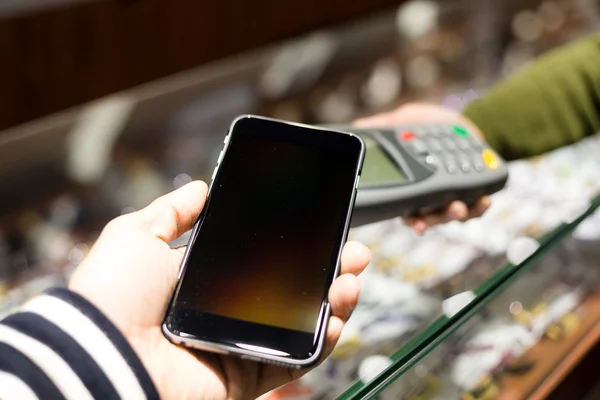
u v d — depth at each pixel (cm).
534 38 112
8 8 74
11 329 34
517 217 64
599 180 70
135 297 38
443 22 104
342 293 39
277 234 42
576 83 69
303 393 47
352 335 51
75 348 33
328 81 96
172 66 92
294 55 91
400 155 54
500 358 58
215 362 40
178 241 45
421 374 54
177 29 90
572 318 63
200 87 84
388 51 100
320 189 44
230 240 42
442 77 106
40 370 32
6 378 32
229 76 85
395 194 51
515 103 67
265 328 39
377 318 53
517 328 61
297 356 38
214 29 93
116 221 41
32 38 77
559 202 65
